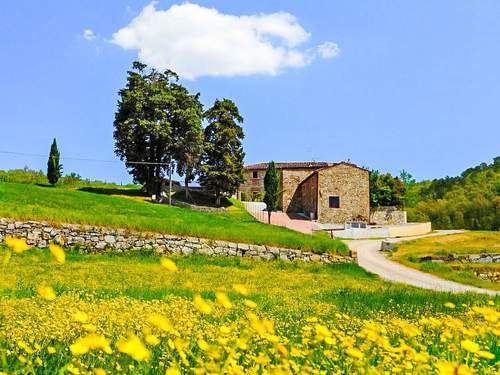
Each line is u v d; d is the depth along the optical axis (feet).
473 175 424.87
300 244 108.68
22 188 141.38
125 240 96.94
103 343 7.73
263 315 36.09
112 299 43.29
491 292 86.94
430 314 43.19
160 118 198.18
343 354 13.69
